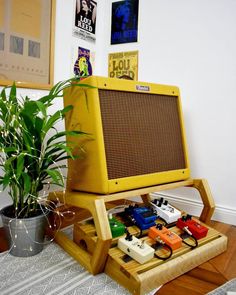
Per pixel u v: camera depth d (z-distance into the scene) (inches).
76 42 60.9
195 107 55.7
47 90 54.5
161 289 31.4
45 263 36.0
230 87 51.5
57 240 41.4
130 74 63.3
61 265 35.6
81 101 36.5
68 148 34.7
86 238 36.9
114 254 33.2
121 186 36.2
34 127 34.6
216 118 53.5
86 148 36.6
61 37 57.3
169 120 43.7
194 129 56.2
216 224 52.6
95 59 66.4
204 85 54.2
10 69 47.8
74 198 37.2
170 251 34.3
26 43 49.9
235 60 50.6
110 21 66.1
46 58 53.8
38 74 52.6
